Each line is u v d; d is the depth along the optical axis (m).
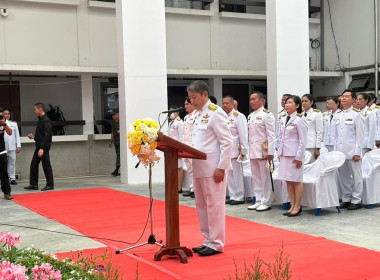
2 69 11.30
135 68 10.87
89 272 3.27
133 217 7.07
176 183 4.70
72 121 12.64
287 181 7.00
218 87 14.45
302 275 4.11
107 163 13.29
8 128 9.00
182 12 13.34
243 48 14.38
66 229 6.37
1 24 11.66
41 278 2.64
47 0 11.98
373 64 13.86
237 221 6.60
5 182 9.04
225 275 4.16
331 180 7.04
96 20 12.69
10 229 6.45
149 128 4.34
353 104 8.23
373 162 7.67
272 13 11.69
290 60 11.76
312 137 8.48
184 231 6.02
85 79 12.78
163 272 4.29
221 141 4.67
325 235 5.73
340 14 14.79
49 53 12.18
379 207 7.62
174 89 15.08
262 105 7.47
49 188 10.33
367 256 4.69
